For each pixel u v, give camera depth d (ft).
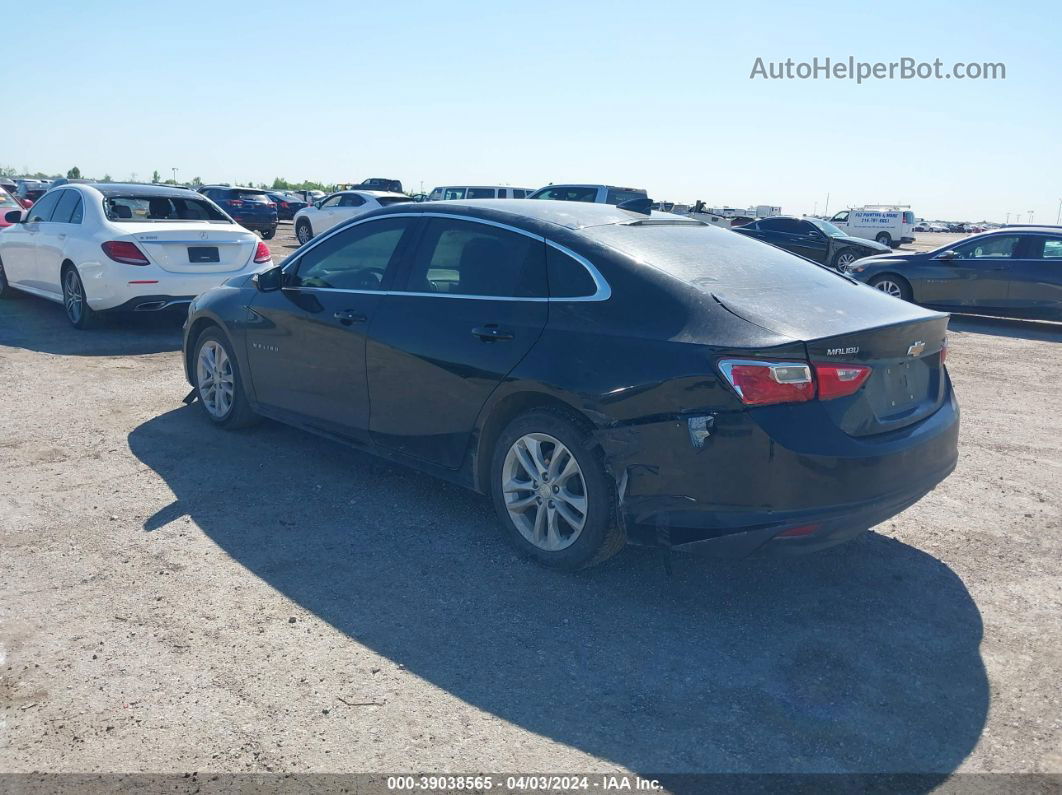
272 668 10.30
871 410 11.55
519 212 14.15
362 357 15.08
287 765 8.66
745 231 70.38
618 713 9.62
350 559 13.20
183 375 24.48
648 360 11.45
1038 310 40.42
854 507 11.06
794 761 8.90
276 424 19.95
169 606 11.65
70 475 16.38
